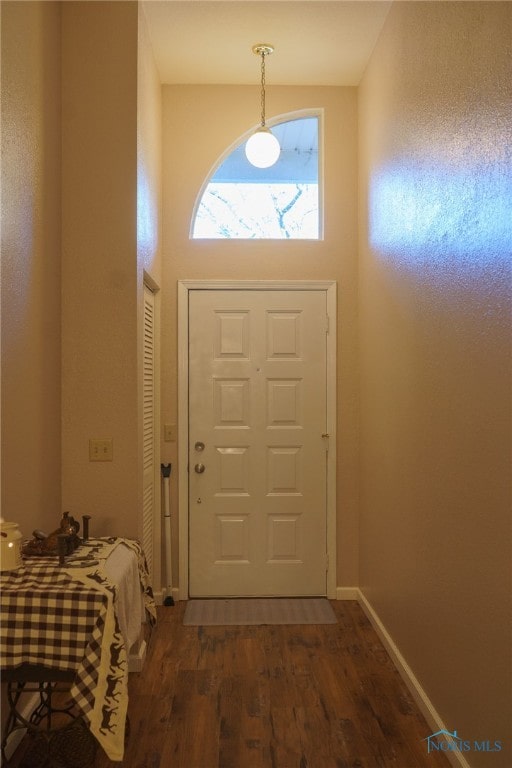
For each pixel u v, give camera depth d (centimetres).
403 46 303
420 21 275
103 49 313
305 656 329
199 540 419
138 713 271
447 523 240
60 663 198
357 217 419
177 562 418
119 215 313
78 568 224
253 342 420
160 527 410
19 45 250
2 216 230
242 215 423
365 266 397
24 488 257
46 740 224
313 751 243
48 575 216
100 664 195
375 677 305
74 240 312
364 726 261
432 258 258
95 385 311
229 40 363
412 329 289
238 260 419
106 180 312
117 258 313
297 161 427
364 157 400
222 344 419
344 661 323
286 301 420
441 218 246
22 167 254
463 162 221
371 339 379
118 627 205
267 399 420
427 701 264
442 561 246
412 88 288
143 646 319
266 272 419
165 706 277
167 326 417
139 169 320
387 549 338
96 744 241
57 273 305
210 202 423
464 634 222
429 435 262
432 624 259
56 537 244
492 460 198
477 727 210
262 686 296
